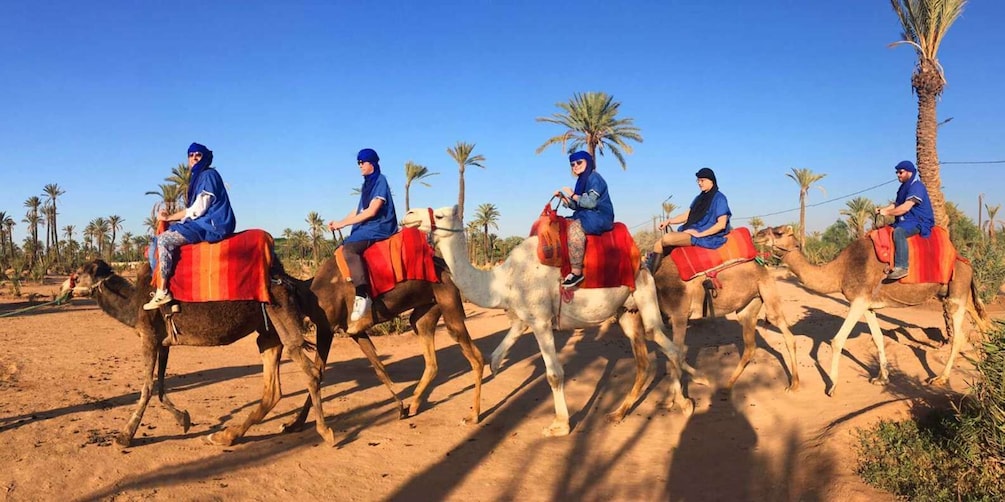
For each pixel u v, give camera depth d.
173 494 4.96
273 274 6.20
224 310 5.93
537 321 6.86
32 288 28.00
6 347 11.28
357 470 5.72
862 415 6.41
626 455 6.25
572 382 9.19
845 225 48.22
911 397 7.06
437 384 9.13
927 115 12.58
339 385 8.95
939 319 13.64
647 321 7.36
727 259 7.73
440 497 5.21
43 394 7.88
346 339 12.92
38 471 5.23
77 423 6.61
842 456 5.53
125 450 5.86
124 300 6.27
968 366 8.95
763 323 13.62
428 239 7.04
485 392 8.65
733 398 8.09
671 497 5.26
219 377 9.25
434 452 6.26
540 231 6.82
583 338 12.72
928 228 8.08
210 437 6.20
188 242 5.91
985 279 15.58
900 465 5.22
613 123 33.56
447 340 12.84
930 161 12.58
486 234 47.34
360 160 7.04
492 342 12.73
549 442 6.61
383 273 6.75
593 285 6.83
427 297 7.20
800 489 5.15
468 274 6.78
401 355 11.42
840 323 13.27
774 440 6.46
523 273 6.87
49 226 73.75
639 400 8.18
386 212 7.04
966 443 5.29
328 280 6.82
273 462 5.80
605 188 6.99
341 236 7.31
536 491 5.38
